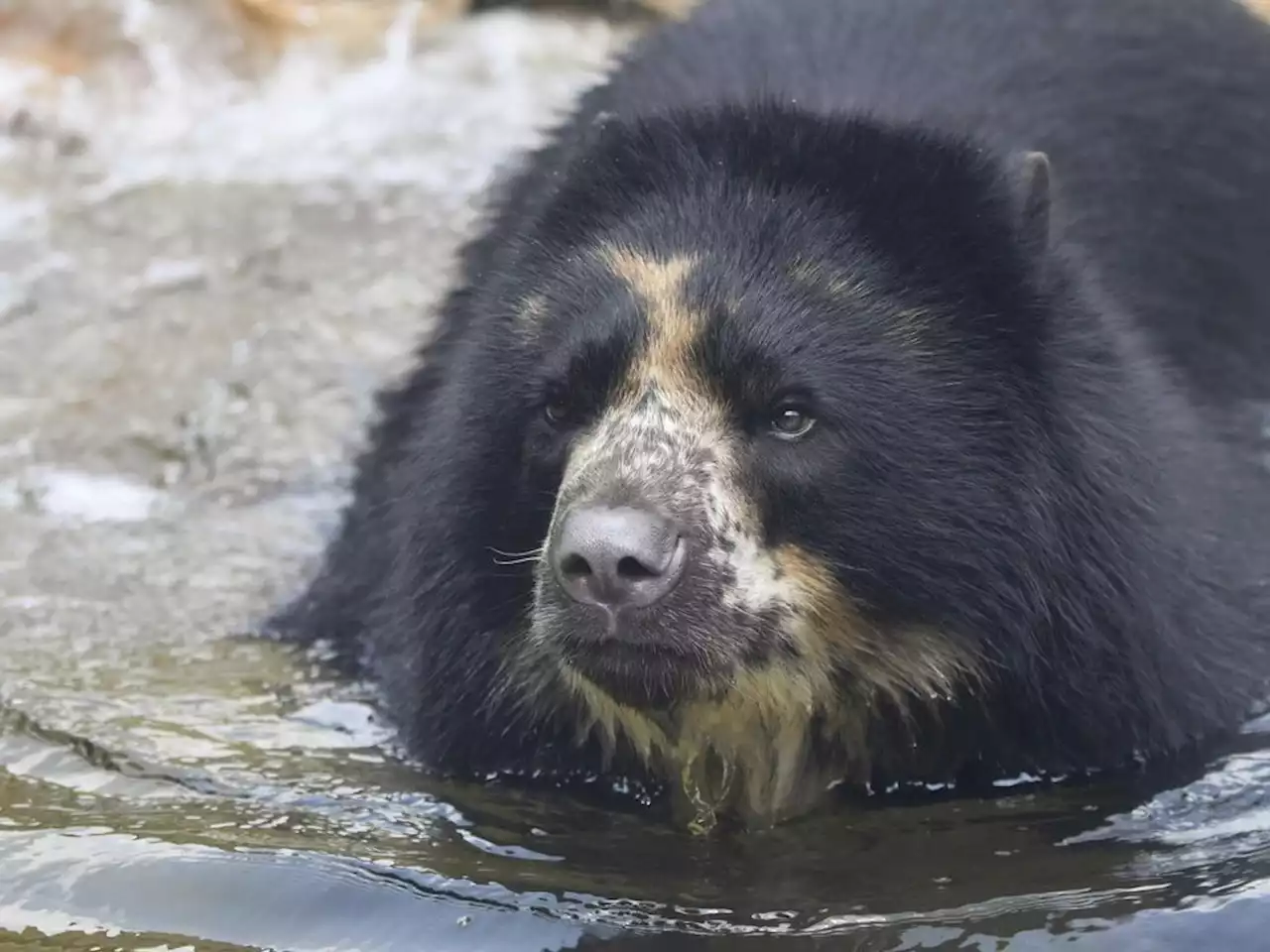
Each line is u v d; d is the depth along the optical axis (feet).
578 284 31.53
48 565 44.32
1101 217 41.22
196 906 27.91
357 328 57.11
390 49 89.81
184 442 51.65
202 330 57.77
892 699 31.68
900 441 30.14
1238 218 46.37
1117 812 30.71
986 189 31.48
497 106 80.84
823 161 31.65
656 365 29.94
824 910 27.53
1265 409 45.14
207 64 87.61
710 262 30.60
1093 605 31.09
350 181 70.59
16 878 28.68
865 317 30.35
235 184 70.18
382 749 34.53
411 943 26.96
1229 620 33.45
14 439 51.57
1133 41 46.24
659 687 28.94
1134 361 33.76
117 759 33.47
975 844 29.96
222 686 37.42
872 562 30.32
